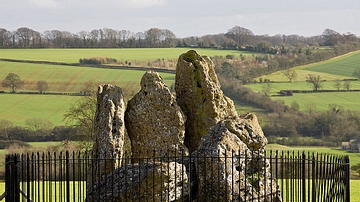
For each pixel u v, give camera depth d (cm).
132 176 1680
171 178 1712
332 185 1691
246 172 1786
